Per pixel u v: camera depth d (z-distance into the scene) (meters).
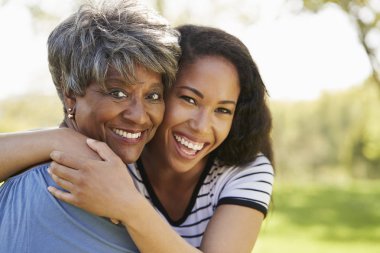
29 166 2.15
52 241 1.94
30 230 1.95
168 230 2.08
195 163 2.69
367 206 14.50
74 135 2.18
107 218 2.02
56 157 2.00
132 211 2.00
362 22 6.85
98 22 2.14
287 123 32.84
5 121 14.66
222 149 2.81
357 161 27.58
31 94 11.55
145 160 2.80
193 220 2.83
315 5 6.54
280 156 31.47
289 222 11.99
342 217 12.82
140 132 2.26
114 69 2.11
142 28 2.17
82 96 2.17
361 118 26.45
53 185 2.00
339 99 33.78
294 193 17.66
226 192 2.71
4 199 2.07
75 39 2.14
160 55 2.17
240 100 2.77
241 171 2.79
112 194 1.99
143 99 2.21
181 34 2.66
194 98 2.58
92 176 1.99
